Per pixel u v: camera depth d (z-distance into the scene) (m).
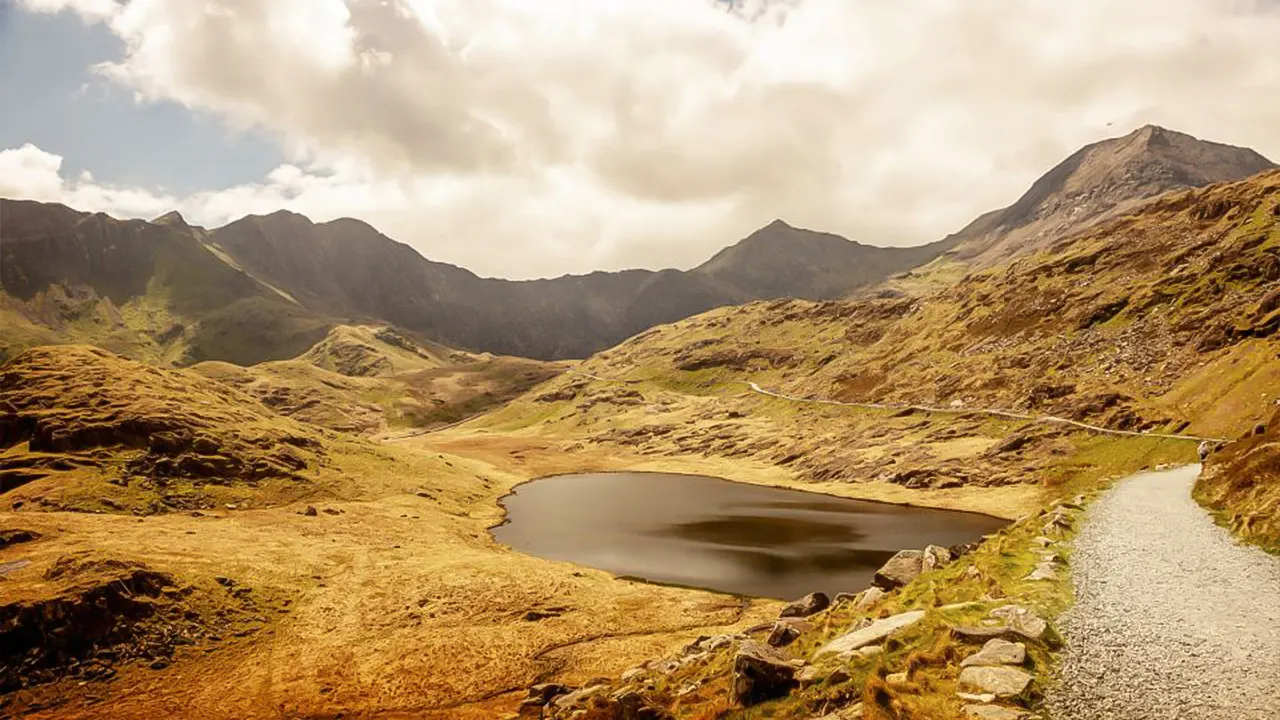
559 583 70.38
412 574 72.88
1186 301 144.50
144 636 53.03
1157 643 18.33
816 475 146.62
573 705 32.62
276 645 54.91
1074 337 159.50
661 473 181.00
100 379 133.00
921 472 121.69
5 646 47.81
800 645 24.03
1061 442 113.62
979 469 116.12
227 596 61.84
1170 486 54.19
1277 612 20.61
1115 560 28.09
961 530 90.44
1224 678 15.98
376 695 45.69
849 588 67.69
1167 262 171.25
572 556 87.81
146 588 57.62
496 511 124.56
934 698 15.57
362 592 67.06
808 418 199.88
